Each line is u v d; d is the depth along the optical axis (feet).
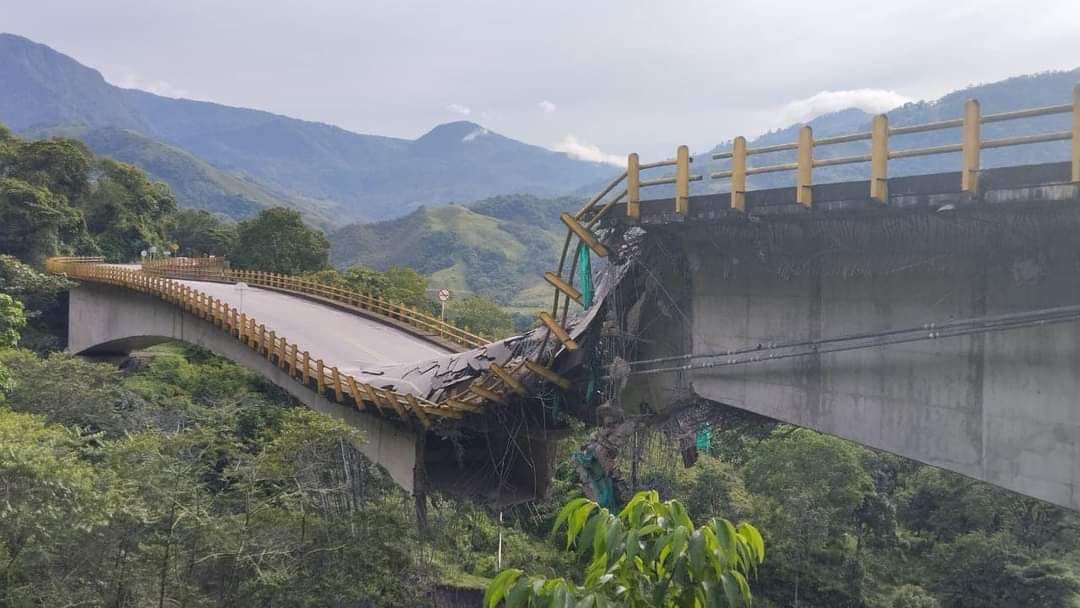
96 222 249.96
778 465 146.61
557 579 17.63
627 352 49.65
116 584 59.67
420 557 82.43
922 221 36.09
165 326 142.72
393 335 113.60
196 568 67.31
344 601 69.41
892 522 163.12
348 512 82.94
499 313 234.99
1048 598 134.21
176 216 304.71
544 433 61.52
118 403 120.88
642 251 47.93
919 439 37.99
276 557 70.13
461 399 62.80
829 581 142.92
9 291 164.45
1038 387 34.17
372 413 78.07
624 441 48.75
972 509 163.12
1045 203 31.58
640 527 18.90
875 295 39.50
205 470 84.23
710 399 46.75
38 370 109.09
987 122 32.55
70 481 54.13
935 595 146.61
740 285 45.27
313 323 120.57
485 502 68.49
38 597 55.01
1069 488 33.30
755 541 19.52
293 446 74.59
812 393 42.06
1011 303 35.04
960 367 36.58
